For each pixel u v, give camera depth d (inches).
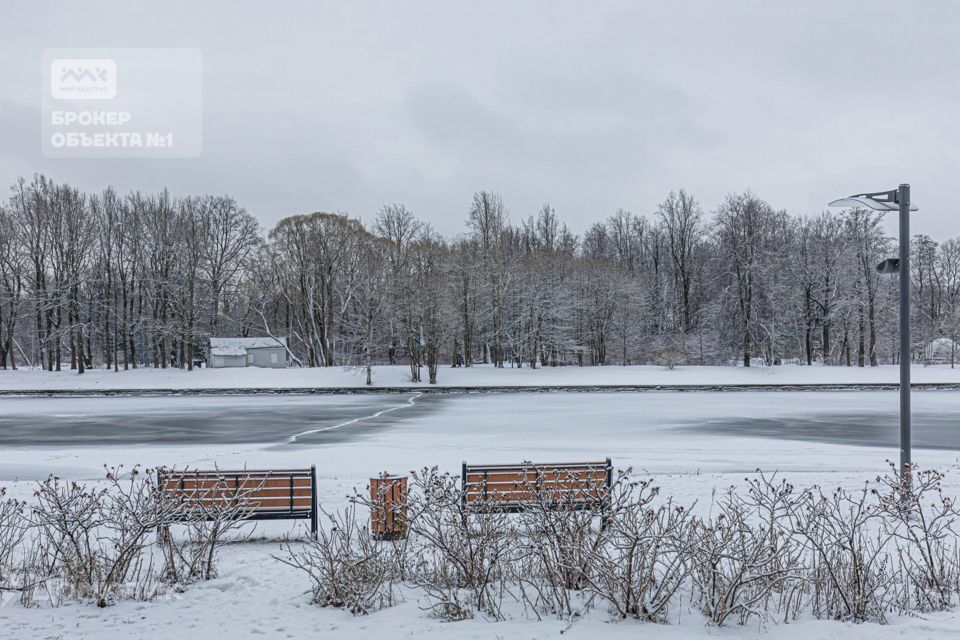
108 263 2824.8
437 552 330.3
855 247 2635.3
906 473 403.9
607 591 249.0
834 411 1350.9
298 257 2827.3
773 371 2487.7
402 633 226.8
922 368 2566.4
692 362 2866.6
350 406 1590.8
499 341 2748.5
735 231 2746.1
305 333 2987.2
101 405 1668.3
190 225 2861.7
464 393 2037.4
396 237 3107.8
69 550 298.2
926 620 233.1
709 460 701.3
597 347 2970.0
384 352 3221.0
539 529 265.6
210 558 308.7
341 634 228.8
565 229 3585.1
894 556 320.2
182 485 387.5
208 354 3004.4
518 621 235.5
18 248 2714.1
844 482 546.0
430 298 2394.2
